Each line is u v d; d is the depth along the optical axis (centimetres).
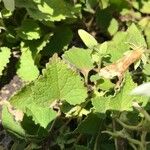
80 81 18
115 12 26
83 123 18
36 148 19
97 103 18
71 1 25
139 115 18
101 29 25
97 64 20
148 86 12
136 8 26
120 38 23
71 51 20
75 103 18
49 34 22
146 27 25
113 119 19
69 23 23
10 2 20
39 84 18
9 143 20
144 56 20
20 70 22
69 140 19
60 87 18
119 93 17
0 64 21
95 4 25
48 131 19
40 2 22
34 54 22
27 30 22
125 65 19
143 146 18
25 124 19
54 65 18
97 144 19
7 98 21
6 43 23
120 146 18
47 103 18
